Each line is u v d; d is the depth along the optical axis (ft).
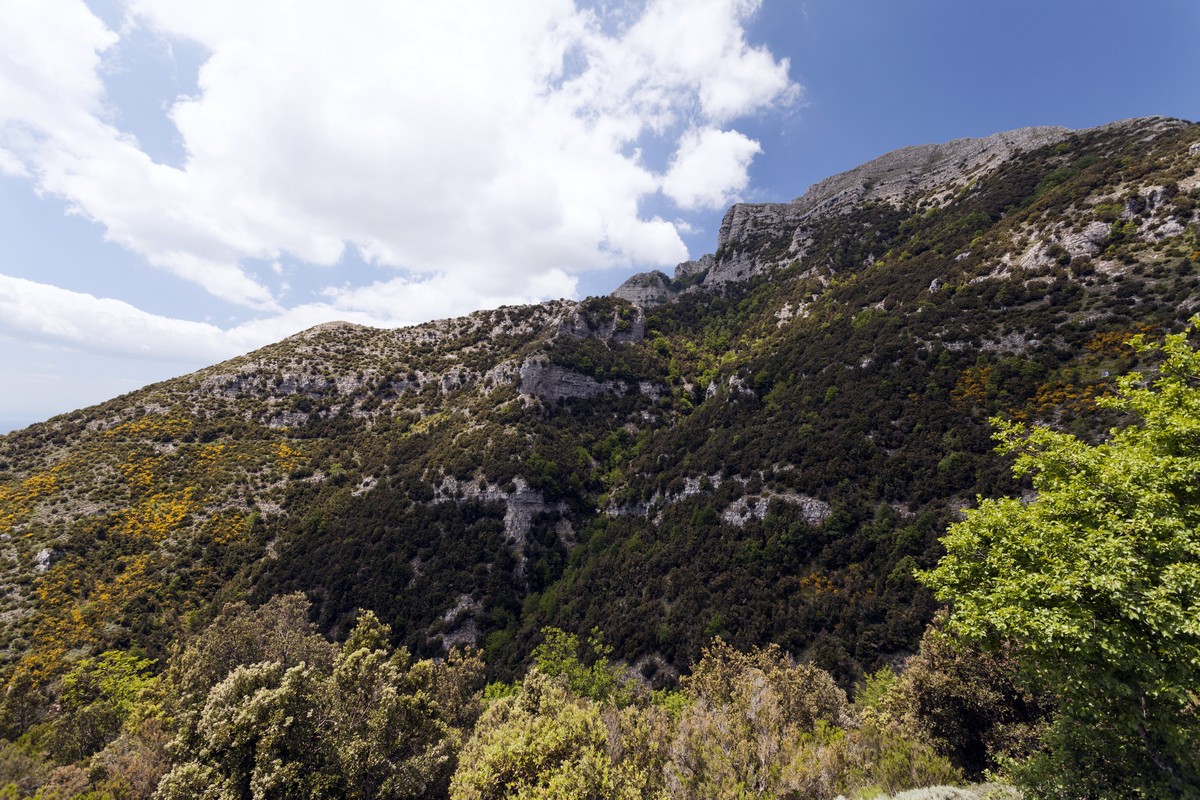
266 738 48.91
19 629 135.33
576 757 46.80
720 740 54.19
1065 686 35.70
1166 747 33.53
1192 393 40.40
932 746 55.52
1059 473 45.68
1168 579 31.45
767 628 124.06
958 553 46.55
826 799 46.42
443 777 61.21
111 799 60.08
